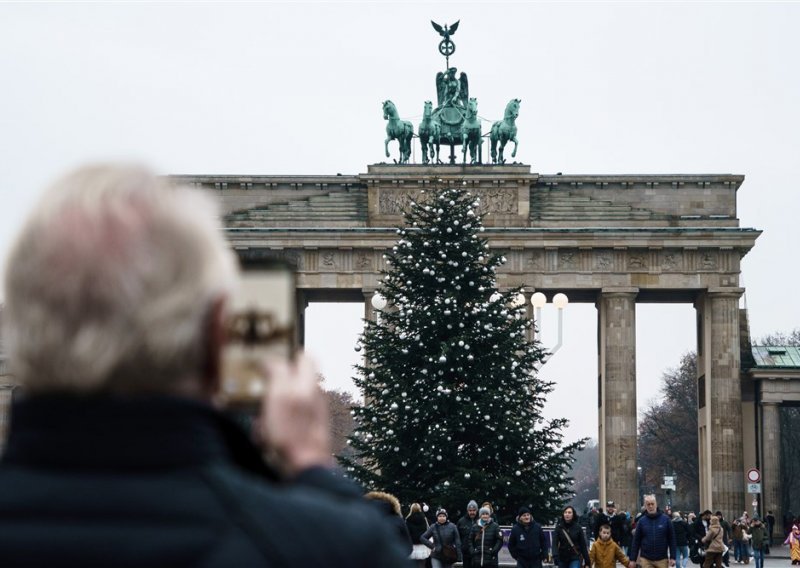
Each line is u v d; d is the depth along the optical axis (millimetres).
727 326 169375
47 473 5520
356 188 173750
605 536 57188
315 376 6309
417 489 89688
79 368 5523
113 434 5551
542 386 92562
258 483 5797
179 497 5516
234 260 6094
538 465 90062
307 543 5484
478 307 89688
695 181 172625
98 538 5367
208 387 5895
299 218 172375
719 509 167375
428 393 88688
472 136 175000
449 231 92500
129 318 5562
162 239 5680
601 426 172750
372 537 5594
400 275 93312
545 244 169625
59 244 5543
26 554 5320
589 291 174000
